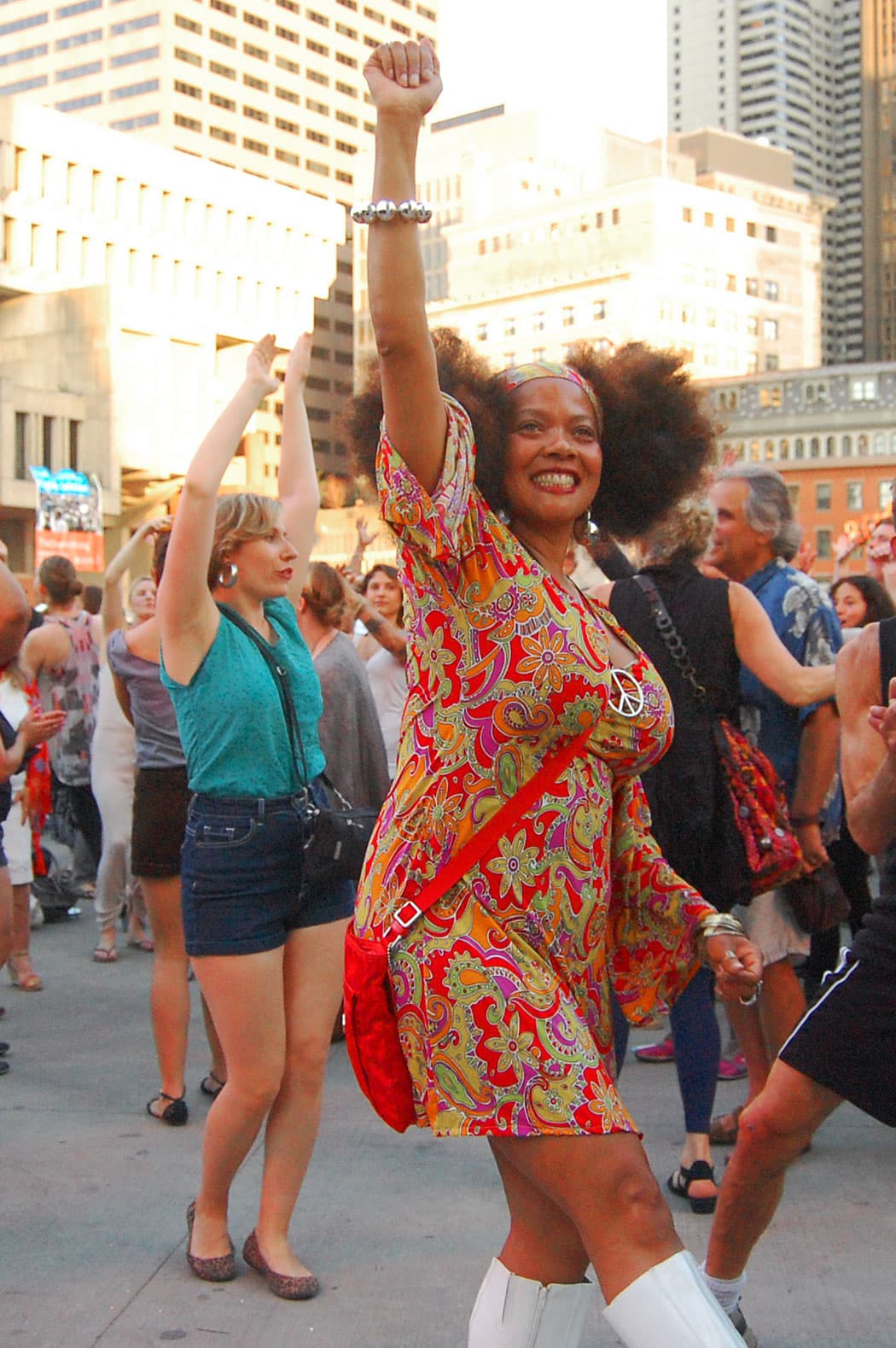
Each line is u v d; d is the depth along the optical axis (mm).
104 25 152375
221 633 3566
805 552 6117
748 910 4281
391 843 2322
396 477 2199
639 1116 4898
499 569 2258
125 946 7836
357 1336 3293
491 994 2199
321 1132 4738
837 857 6145
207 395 86375
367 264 2164
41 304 74188
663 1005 2547
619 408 2920
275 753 3525
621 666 2404
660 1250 2127
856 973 2752
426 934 2254
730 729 4016
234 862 3455
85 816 8953
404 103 2129
